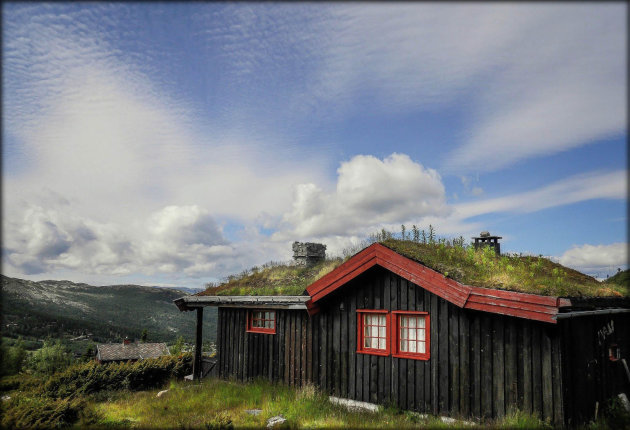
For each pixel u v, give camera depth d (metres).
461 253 11.27
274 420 8.81
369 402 10.21
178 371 16.67
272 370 12.67
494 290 8.19
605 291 10.17
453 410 8.77
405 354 9.69
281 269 16.77
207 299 14.40
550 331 7.68
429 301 9.48
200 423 8.64
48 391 12.39
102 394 14.03
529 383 7.83
